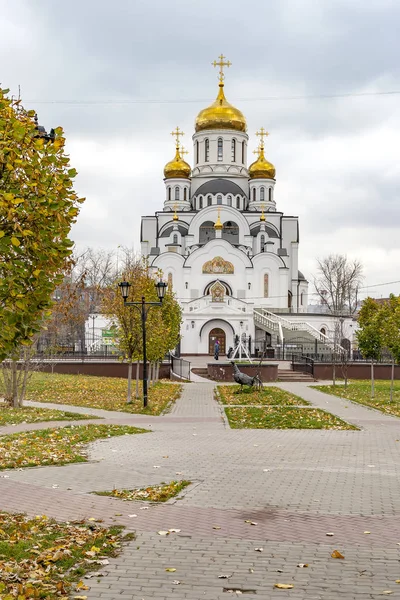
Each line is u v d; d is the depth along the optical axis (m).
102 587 8.16
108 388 37.75
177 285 86.31
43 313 11.01
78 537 9.88
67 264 12.54
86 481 13.78
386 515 11.43
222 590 8.09
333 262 111.25
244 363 48.12
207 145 97.44
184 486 13.49
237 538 10.04
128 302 29.66
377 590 8.13
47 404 29.95
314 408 28.50
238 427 23.25
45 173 10.18
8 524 10.42
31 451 16.92
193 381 46.19
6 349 9.80
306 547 9.67
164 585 8.23
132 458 16.64
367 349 36.69
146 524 10.73
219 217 87.88
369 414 27.48
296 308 94.50
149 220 96.88
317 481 14.08
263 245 91.81
